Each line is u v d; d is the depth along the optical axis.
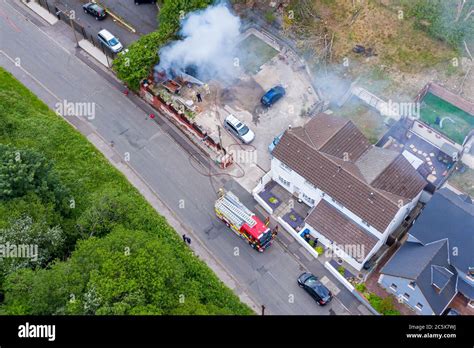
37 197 54.66
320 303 54.78
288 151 59.97
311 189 59.78
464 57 71.88
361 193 56.03
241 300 55.53
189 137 68.75
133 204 58.38
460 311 54.16
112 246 49.97
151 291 47.53
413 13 75.12
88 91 74.25
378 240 55.78
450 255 53.62
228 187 64.25
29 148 61.19
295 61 74.75
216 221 61.50
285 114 70.00
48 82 75.38
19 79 75.69
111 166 65.94
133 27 80.88
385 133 66.31
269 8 79.12
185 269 54.62
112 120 71.00
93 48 79.06
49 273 47.62
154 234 56.72
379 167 58.22
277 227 60.47
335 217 57.97
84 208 59.31
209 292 54.31
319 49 74.81
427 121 67.06
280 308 54.97
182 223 61.38
